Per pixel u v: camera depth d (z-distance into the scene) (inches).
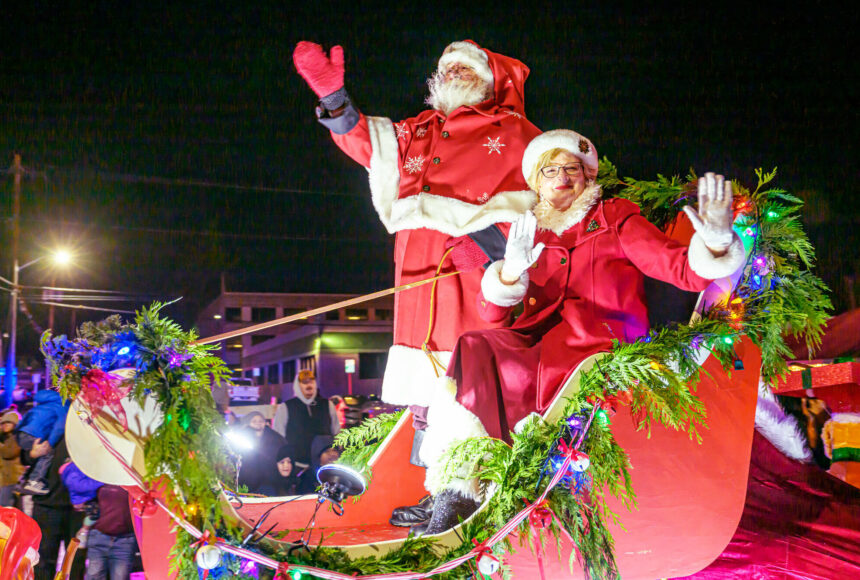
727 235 107.8
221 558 94.9
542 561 105.9
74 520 189.5
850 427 152.6
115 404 96.0
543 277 128.5
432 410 120.2
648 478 111.7
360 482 113.3
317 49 136.9
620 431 109.0
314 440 219.9
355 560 98.2
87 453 96.8
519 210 134.6
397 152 144.7
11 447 190.2
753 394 118.3
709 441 114.6
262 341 1266.0
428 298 139.6
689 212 108.1
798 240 122.6
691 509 115.0
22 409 292.0
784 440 154.0
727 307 118.0
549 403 116.8
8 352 751.1
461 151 142.4
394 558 98.6
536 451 104.7
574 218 128.0
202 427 97.0
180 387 96.8
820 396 161.6
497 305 121.9
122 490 181.8
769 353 120.4
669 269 119.6
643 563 115.9
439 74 154.8
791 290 121.3
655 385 106.2
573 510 104.5
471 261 134.6
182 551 95.1
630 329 125.2
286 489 213.0
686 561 118.8
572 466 102.6
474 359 119.5
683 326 113.9
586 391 106.7
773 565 149.9
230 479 100.7
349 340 1111.6
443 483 111.6
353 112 141.3
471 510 112.8
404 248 144.5
